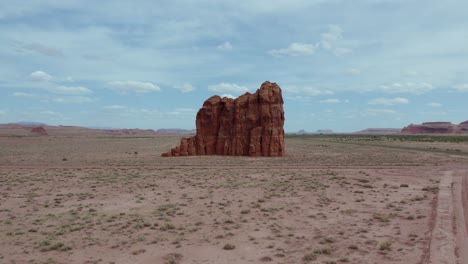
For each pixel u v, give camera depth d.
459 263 14.98
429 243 17.66
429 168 50.59
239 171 48.41
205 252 17.50
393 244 17.97
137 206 27.56
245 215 24.64
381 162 59.62
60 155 78.31
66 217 24.31
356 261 15.81
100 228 21.66
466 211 23.86
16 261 16.34
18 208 27.03
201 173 46.31
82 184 37.75
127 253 17.44
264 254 17.08
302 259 16.28
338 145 122.25
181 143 74.69
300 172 46.97
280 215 24.50
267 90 73.88
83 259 16.64
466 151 86.44
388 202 28.17
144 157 72.00
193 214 24.97
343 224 22.09
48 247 18.00
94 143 140.50
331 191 33.06
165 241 19.16
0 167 54.47
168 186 36.44
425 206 26.05
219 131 76.12
